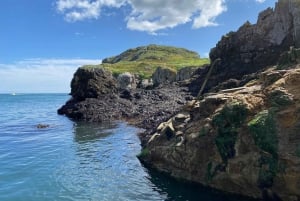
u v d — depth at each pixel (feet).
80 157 109.81
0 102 548.72
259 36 203.72
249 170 68.44
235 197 70.95
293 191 62.95
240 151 71.20
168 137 94.12
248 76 126.62
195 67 349.82
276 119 67.72
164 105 214.69
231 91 87.56
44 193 76.59
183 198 71.56
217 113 77.56
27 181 85.10
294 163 62.34
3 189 79.25
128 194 75.10
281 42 194.08
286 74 75.61
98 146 126.62
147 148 102.22
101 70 257.14
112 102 229.66
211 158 77.36
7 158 109.40
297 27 181.98
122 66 558.15
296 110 66.80
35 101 597.93
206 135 78.84
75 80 254.68
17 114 276.62
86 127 176.65
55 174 90.99
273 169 64.95
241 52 209.97
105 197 73.67
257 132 67.46
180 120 95.40
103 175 89.51
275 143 65.51
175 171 85.66
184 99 227.40
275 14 198.80
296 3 184.34
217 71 218.59
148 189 77.82
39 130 170.60
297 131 65.31
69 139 142.72
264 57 196.54
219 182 74.49
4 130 172.35
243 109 72.84
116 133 154.92
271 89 73.67
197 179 79.56
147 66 533.96
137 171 92.17
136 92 260.21
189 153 81.35
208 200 69.82
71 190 78.43
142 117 192.75
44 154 114.93
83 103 231.50
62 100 651.66
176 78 361.92
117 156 110.11
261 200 68.44
